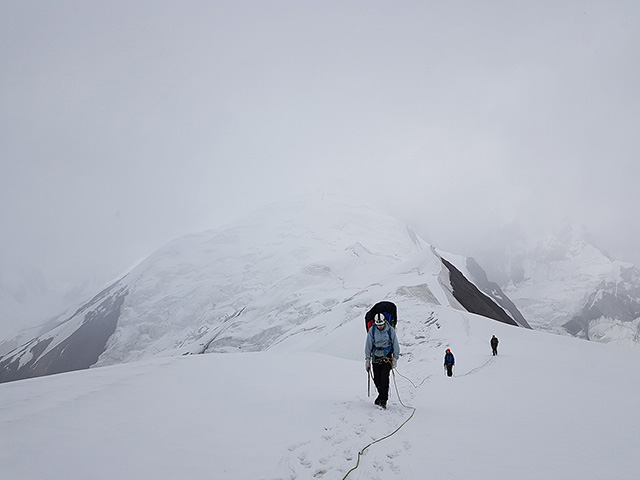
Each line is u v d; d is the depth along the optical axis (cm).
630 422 636
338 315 6259
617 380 1145
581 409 748
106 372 1036
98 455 427
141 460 426
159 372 1026
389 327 800
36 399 661
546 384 1112
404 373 1836
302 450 499
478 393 986
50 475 369
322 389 950
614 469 426
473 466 443
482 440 542
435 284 7312
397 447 516
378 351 793
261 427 582
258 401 750
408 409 762
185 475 398
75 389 762
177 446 477
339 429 599
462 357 2388
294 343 5862
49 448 432
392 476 422
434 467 445
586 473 416
